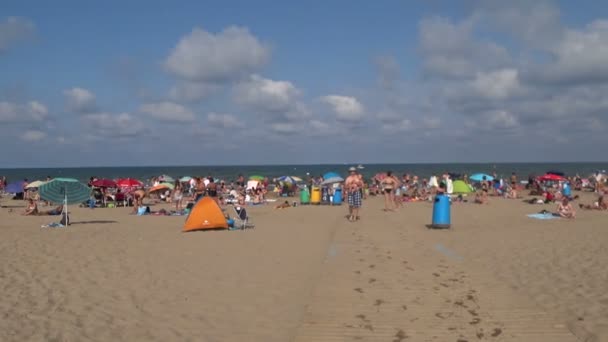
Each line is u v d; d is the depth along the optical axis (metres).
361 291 8.04
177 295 7.77
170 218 20.59
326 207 25.77
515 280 8.67
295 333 6.19
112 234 14.69
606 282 8.29
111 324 6.36
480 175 35.00
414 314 6.88
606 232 14.03
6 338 5.75
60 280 8.56
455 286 8.32
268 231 15.49
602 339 5.82
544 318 6.64
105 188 28.33
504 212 21.94
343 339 5.98
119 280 8.63
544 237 13.50
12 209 25.52
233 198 29.67
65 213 17.44
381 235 14.38
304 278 8.94
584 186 40.25
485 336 6.04
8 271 9.20
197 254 11.24
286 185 36.22
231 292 8.00
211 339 5.94
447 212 15.88
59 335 5.90
